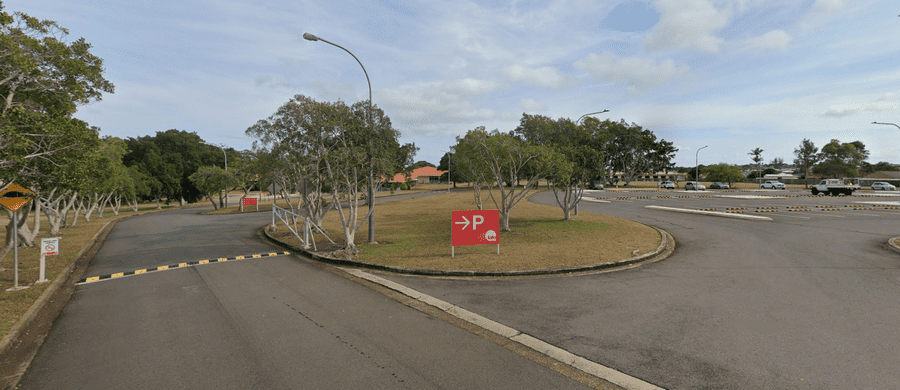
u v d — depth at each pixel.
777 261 9.75
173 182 49.31
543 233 14.34
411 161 14.09
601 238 13.15
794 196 37.44
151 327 5.93
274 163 14.60
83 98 10.88
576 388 4.07
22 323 5.95
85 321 6.27
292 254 12.04
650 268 9.27
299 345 5.20
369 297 7.39
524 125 51.97
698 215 20.70
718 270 8.97
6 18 8.79
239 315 6.42
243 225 22.33
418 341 5.31
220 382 4.23
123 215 35.81
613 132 56.88
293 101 12.73
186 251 13.05
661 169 81.88
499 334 5.52
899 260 9.70
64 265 10.49
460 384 4.15
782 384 4.03
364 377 4.30
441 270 9.07
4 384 4.27
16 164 8.88
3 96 9.13
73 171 10.15
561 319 6.04
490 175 15.48
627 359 4.68
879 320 5.73
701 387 4.02
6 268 10.05
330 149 11.80
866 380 4.07
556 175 16.11
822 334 5.26
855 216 19.33
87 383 4.27
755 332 5.38
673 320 5.89
